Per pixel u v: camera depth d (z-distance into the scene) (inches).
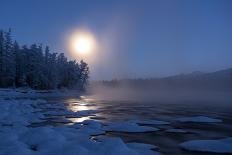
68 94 3348.9
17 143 521.7
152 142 630.5
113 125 816.3
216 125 888.9
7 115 1002.1
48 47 3398.1
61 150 464.8
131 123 839.1
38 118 1003.9
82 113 1200.2
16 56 3201.3
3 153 456.1
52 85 3336.6
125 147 469.4
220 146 573.0
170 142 631.2
